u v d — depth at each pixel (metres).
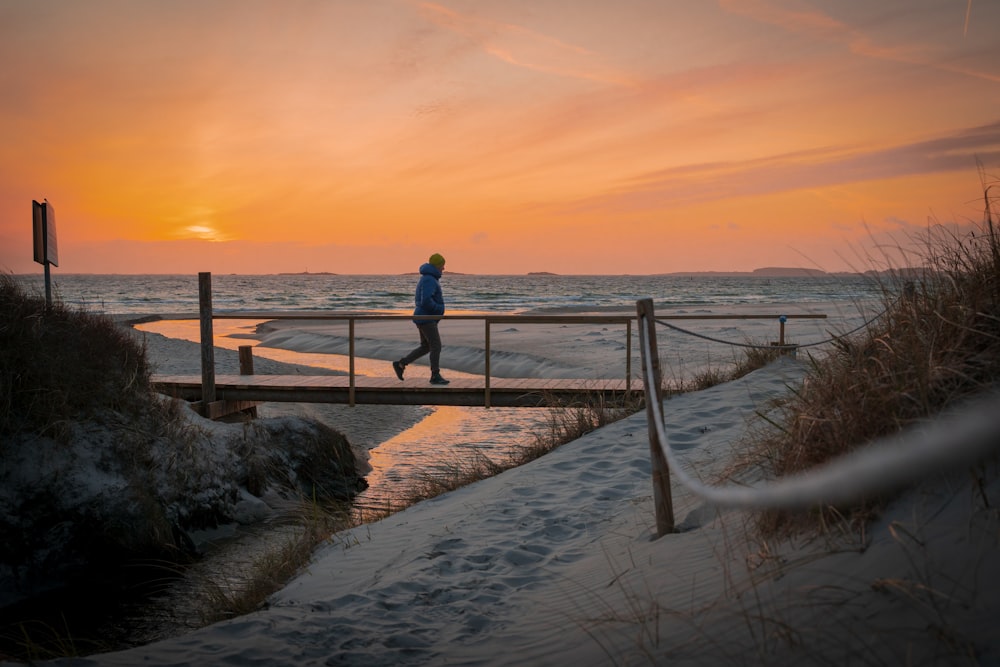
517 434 11.75
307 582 4.84
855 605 2.26
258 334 31.52
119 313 43.75
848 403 3.29
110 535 6.69
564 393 9.79
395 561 4.94
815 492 1.88
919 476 2.60
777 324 25.81
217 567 6.64
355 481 9.50
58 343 7.83
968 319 3.23
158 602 5.81
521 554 4.75
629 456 6.74
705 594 3.00
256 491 8.49
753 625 2.48
